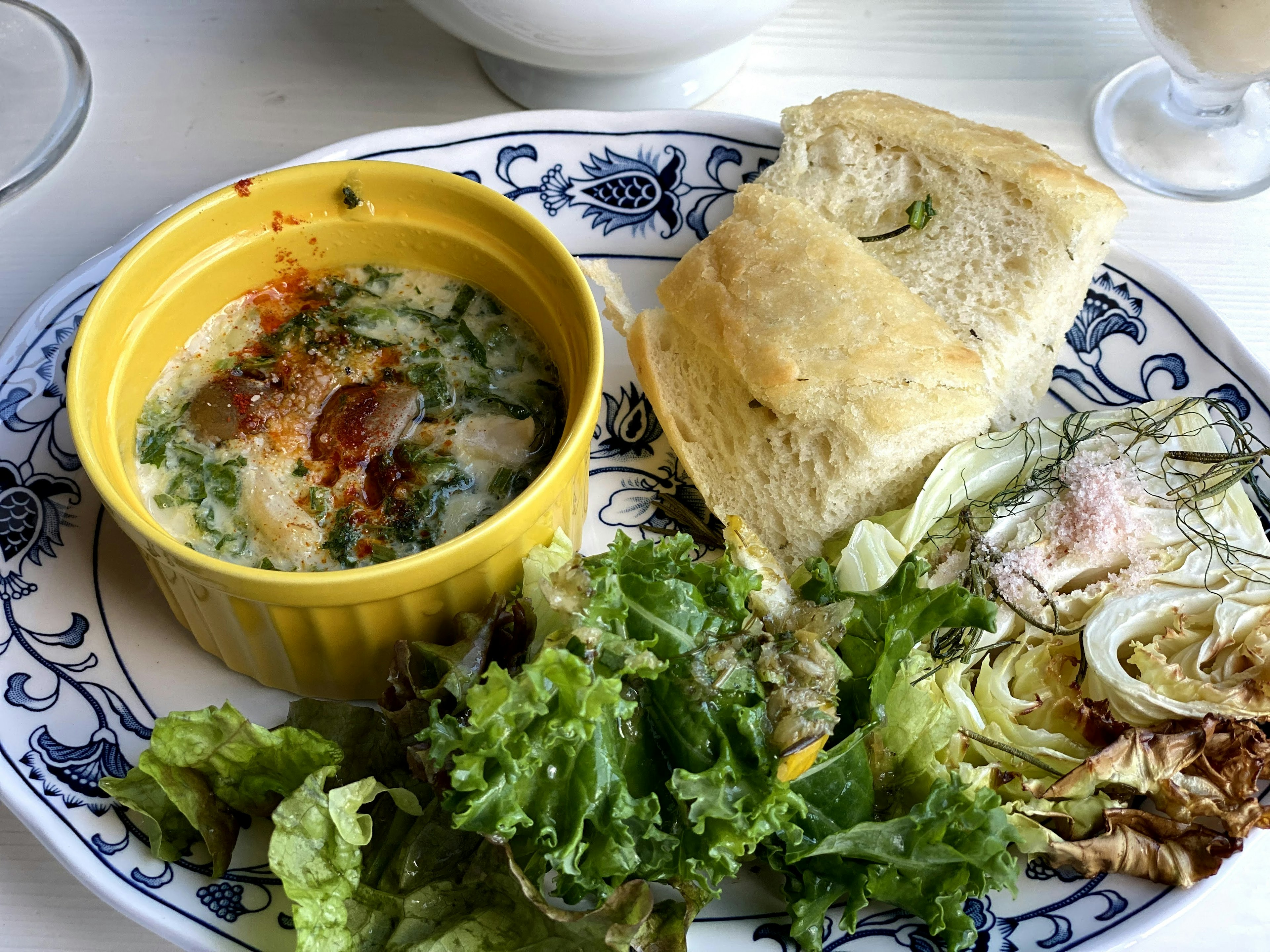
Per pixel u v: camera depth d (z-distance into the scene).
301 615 0.19
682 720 0.18
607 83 0.30
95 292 0.24
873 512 0.24
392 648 0.21
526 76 0.31
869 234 0.27
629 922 0.17
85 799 0.19
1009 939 0.18
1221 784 0.19
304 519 0.21
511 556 0.20
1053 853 0.19
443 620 0.21
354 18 0.34
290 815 0.17
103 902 0.20
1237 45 0.28
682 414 0.25
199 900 0.19
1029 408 0.25
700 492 0.25
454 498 0.22
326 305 0.24
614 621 0.18
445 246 0.24
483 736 0.17
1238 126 0.31
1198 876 0.19
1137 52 0.33
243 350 0.23
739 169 0.28
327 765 0.18
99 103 0.31
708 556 0.24
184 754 0.18
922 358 0.22
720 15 0.27
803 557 0.24
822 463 0.23
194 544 0.21
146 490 0.21
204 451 0.22
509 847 0.18
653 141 0.28
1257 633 0.20
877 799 0.20
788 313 0.23
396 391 0.22
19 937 0.20
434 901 0.18
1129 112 0.32
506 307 0.24
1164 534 0.22
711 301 0.24
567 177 0.28
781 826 0.18
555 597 0.18
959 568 0.22
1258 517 0.22
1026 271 0.25
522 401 0.23
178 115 0.31
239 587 0.19
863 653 0.20
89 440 0.19
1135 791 0.20
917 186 0.27
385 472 0.22
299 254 0.24
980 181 0.26
